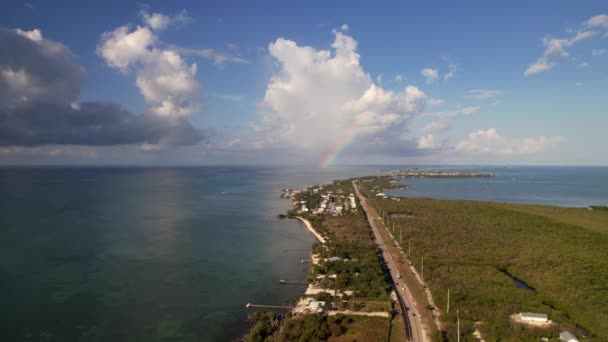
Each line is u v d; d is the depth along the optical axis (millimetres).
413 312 82188
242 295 93188
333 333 71625
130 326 76438
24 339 70625
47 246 131500
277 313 83438
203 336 73125
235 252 131750
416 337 71250
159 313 82500
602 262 113375
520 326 72688
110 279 101625
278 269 113625
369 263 111188
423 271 107250
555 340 68688
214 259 122625
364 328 74000
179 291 94812
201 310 84438
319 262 117500
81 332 73688
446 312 79812
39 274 103938
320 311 81562
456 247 132500
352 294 90125
